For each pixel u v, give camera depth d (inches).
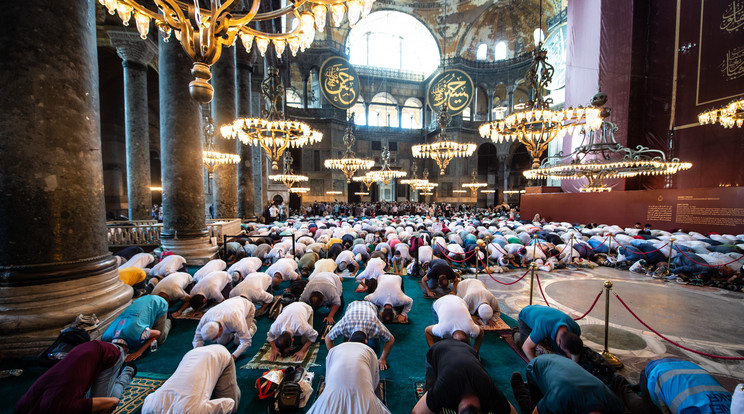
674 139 534.3
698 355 132.2
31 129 121.7
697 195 403.2
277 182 907.4
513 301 197.9
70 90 129.8
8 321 118.4
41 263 125.0
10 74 119.6
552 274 266.5
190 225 275.6
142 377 112.5
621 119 575.5
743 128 456.4
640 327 159.5
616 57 585.6
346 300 199.6
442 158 581.3
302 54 1080.8
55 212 126.6
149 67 595.8
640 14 565.3
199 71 101.3
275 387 104.6
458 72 792.9
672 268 254.1
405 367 123.3
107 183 660.1
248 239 341.4
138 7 132.9
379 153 1277.1
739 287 217.3
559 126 365.4
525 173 605.0
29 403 69.5
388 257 289.9
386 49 1382.9
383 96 1332.4
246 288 161.2
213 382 82.3
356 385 71.1
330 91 720.3
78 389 74.1
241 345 123.3
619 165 444.1
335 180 1120.2
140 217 439.2
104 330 132.0
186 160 271.7
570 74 682.2
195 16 98.6
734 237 311.7
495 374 117.7
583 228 460.8
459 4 1153.4
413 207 985.5
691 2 511.2
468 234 346.9
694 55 508.7
